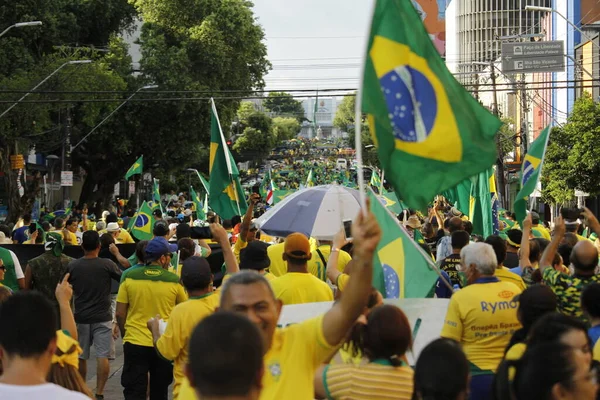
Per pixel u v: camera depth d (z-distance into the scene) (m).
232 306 4.18
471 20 124.81
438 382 3.71
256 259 7.80
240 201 12.34
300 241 7.22
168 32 51.84
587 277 7.25
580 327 4.48
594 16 53.91
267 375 4.22
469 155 5.00
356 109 4.05
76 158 50.62
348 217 10.07
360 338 4.89
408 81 5.00
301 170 134.38
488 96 79.06
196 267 7.12
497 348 6.38
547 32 63.91
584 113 36.22
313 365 4.25
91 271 10.66
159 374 9.47
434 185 5.00
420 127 5.00
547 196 37.69
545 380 3.44
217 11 51.50
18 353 3.77
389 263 6.66
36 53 44.00
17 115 35.81
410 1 5.05
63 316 5.29
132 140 49.81
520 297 5.70
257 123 119.00
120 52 48.28
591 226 7.98
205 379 2.91
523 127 42.22
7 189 38.41
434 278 6.62
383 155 4.57
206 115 50.72
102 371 10.71
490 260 6.50
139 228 18.28
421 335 6.58
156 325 7.31
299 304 6.49
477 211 14.54
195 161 53.12
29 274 10.95
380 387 4.70
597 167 35.66
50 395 3.68
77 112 45.75
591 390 3.45
